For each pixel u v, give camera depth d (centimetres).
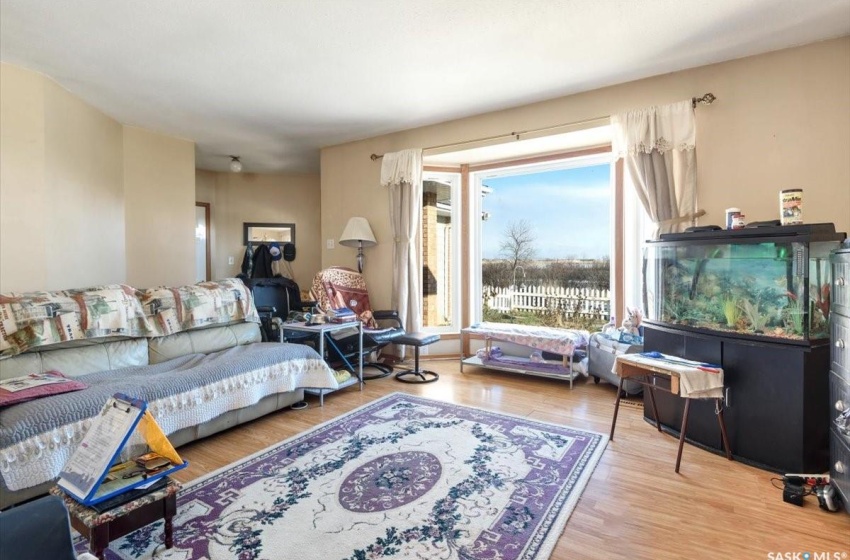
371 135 461
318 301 424
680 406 254
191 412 236
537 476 208
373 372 414
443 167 466
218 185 612
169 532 156
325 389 320
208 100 359
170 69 302
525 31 255
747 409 223
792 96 276
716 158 299
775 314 217
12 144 293
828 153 267
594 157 402
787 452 210
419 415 293
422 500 188
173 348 297
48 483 184
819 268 210
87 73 307
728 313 235
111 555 152
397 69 305
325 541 160
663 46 275
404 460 225
